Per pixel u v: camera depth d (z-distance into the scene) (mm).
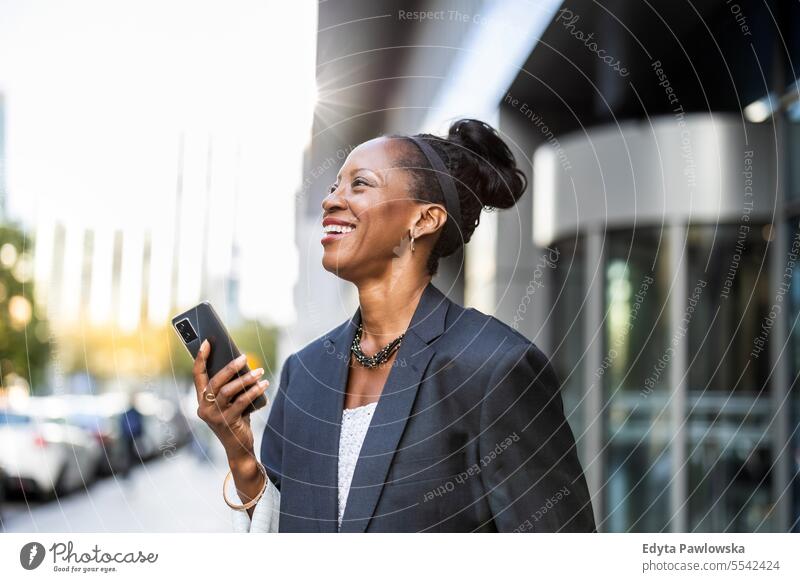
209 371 1101
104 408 5656
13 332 5328
